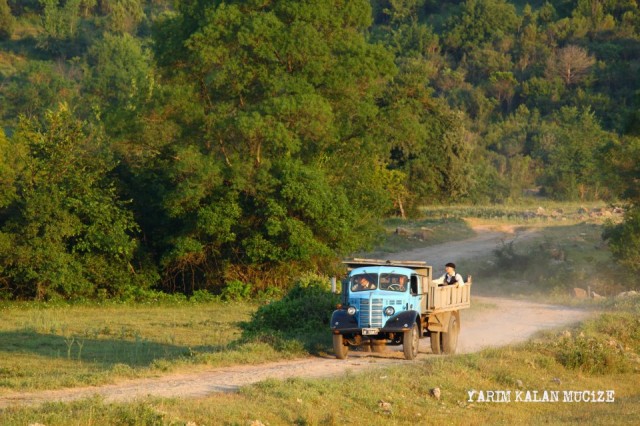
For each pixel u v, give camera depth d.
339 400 61.06
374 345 84.12
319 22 153.75
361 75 154.62
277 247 146.50
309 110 144.88
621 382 83.62
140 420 50.12
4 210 145.00
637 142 172.62
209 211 143.62
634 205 175.00
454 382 70.75
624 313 105.50
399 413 61.12
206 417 52.59
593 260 182.88
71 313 127.75
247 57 151.12
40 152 148.38
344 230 146.88
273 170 149.75
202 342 97.12
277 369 72.06
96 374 66.19
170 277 157.50
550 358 84.19
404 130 161.88
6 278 142.88
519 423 61.69
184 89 149.62
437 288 81.25
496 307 122.06
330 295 101.75
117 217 145.25
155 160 156.50
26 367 77.12
